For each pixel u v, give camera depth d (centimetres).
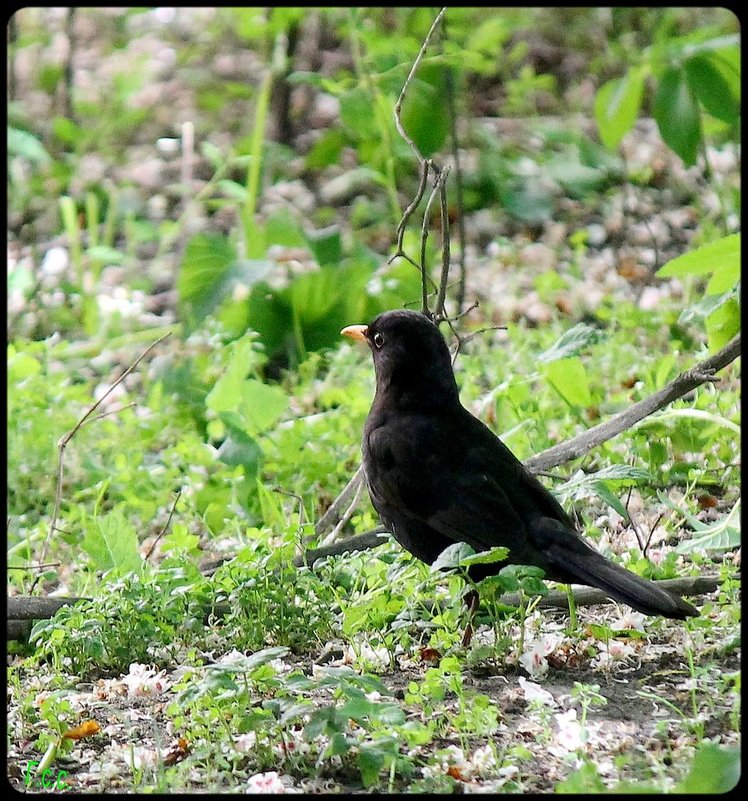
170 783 692
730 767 615
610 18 2270
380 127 1634
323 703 793
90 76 2288
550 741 726
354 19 1700
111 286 1741
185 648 884
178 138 2150
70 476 1231
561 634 852
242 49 2355
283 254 1691
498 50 1864
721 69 1388
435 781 677
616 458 1092
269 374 1494
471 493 885
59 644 866
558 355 1095
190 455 1201
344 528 1127
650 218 1795
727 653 834
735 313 1102
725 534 909
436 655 843
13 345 1391
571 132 1986
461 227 1459
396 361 931
